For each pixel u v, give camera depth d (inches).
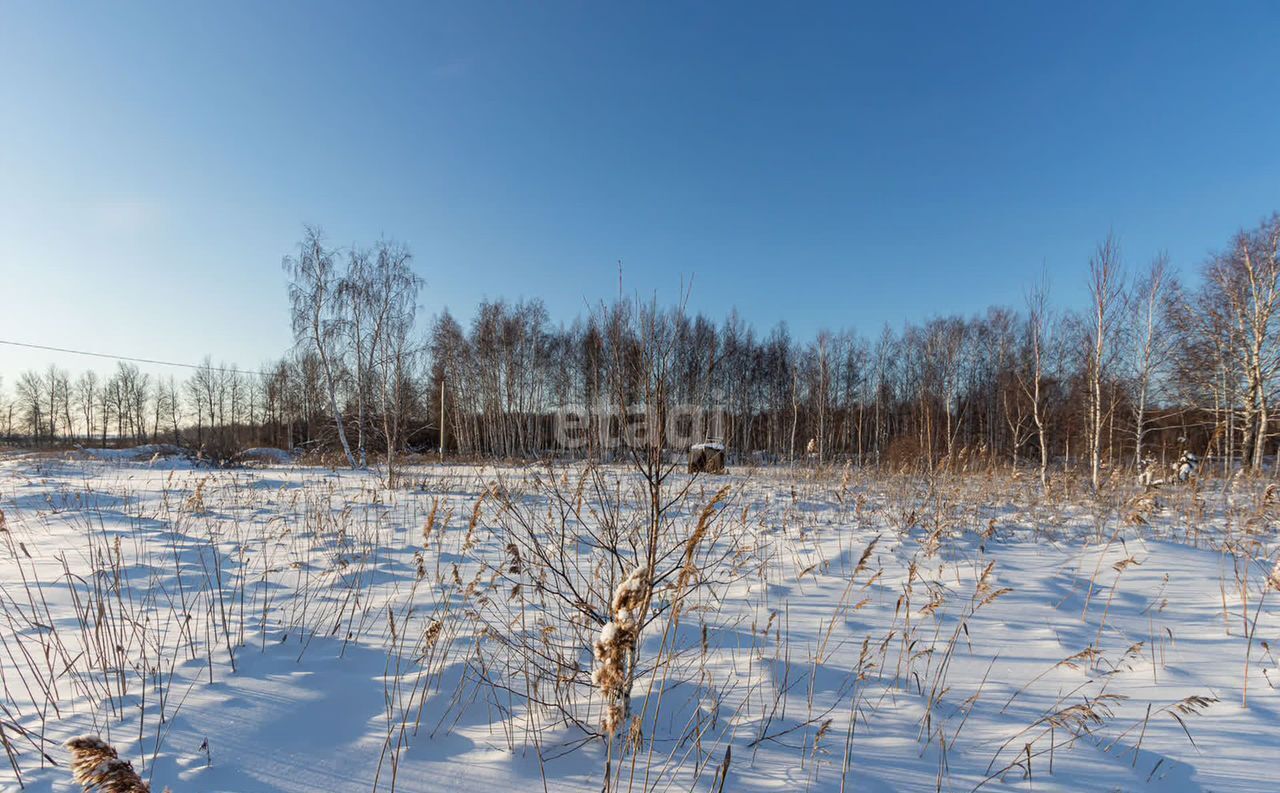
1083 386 748.0
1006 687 131.0
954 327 1375.5
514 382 1135.0
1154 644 152.7
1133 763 101.7
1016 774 98.9
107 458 786.8
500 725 112.6
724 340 935.7
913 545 260.1
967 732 112.7
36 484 456.8
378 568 217.5
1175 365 796.0
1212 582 201.6
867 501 374.3
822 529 295.4
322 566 220.2
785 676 130.1
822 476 525.7
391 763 98.7
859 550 246.5
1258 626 162.2
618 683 87.0
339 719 111.2
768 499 349.7
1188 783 96.2
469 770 98.2
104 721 105.5
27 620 150.0
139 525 293.0
